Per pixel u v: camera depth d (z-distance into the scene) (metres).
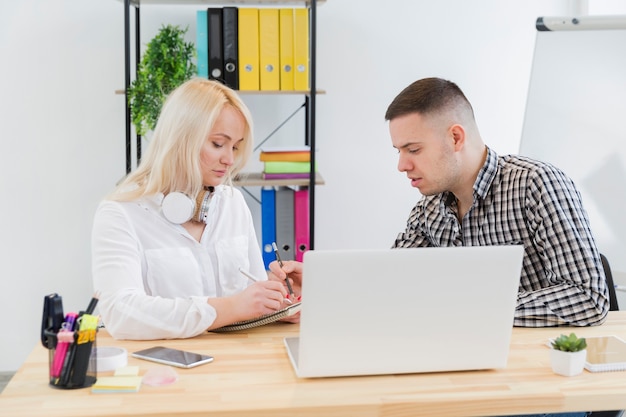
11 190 3.53
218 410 1.34
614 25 3.07
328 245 3.73
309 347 1.48
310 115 3.50
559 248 1.92
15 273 3.57
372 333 1.49
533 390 1.45
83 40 3.50
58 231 3.57
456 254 1.49
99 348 1.60
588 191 3.06
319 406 1.37
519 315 1.85
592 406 1.44
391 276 1.47
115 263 1.89
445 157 2.00
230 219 2.20
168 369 1.52
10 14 3.45
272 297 1.79
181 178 2.05
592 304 1.85
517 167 2.07
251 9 3.20
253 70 3.22
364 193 3.72
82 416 1.31
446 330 1.52
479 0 3.69
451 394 1.43
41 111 3.51
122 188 2.07
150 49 3.16
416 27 3.67
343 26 3.63
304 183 3.26
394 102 2.02
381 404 1.38
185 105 2.00
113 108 3.54
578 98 3.11
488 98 3.75
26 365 1.57
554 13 3.72
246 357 1.63
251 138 2.09
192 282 2.04
